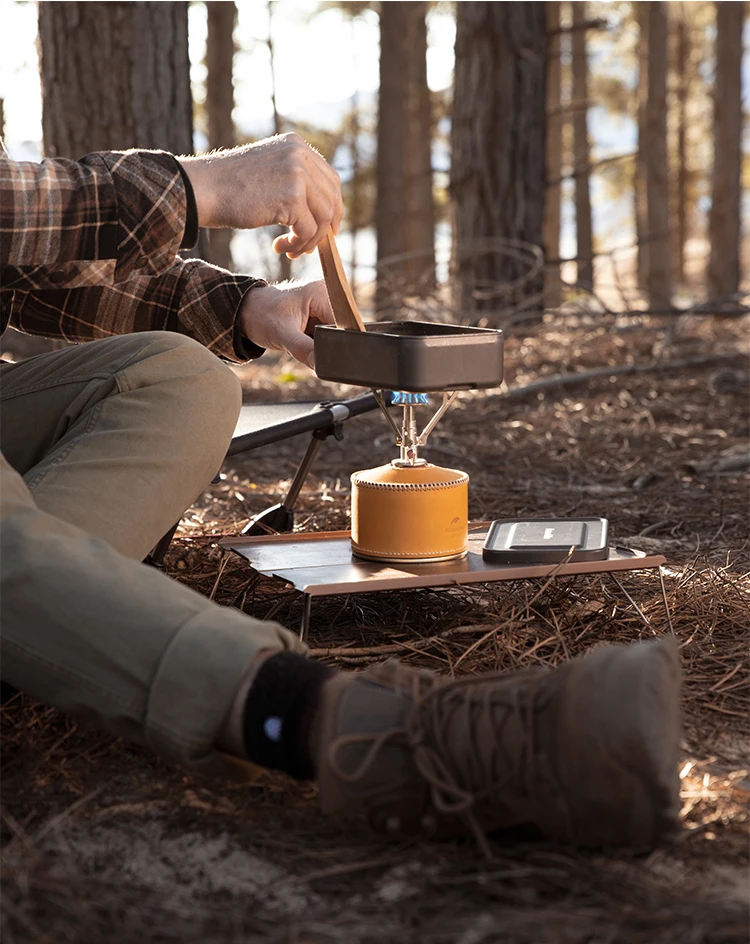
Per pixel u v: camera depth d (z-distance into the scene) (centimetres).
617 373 500
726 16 1254
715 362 525
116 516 146
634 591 204
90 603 119
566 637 179
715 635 185
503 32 664
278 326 192
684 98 1847
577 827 112
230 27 1312
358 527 175
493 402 468
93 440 151
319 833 121
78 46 429
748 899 107
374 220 1273
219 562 224
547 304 679
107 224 154
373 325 173
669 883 110
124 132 433
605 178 2011
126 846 119
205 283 197
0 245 149
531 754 111
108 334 198
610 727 107
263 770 125
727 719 153
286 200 160
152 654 117
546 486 317
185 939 101
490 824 115
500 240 636
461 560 175
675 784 110
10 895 107
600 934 100
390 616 194
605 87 1936
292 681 117
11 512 126
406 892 109
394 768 115
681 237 1886
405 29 1252
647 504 293
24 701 149
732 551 243
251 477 336
